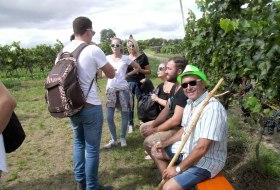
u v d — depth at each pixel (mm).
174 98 4055
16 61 20844
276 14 3020
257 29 3236
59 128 7621
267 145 4918
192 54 6633
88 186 4117
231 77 4477
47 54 24172
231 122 5816
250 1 4301
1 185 4875
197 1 5059
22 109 10148
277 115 3570
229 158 4680
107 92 5695
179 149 3342
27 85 18375
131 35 6633
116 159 5438
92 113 3879
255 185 4070
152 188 4457
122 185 4621
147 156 5371
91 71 3838
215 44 5000
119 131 6891
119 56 5676
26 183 4902
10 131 2451
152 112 4910
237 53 4078
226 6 4520
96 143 4000
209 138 3096
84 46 3850
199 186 3189
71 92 3664
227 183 3209
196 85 3303
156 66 23500
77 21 3928
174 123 3945
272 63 3219
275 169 4148
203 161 3225
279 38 2961
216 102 3250
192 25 6629
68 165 5453
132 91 6484
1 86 1992
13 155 5988
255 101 3645
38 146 6430
